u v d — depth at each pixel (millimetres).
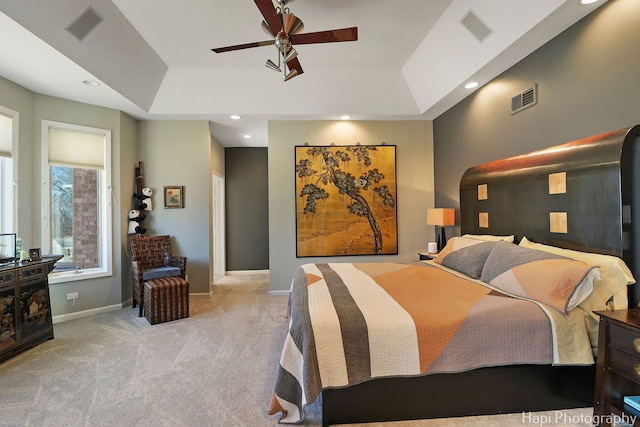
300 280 2523
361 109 4227
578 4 2070
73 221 3664
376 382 1688
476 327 1661
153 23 2857
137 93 3637
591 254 1967
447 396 1719
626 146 1837
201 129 4422
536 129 2668
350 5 2631
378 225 4605
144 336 2967
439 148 4441
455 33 2869
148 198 4285
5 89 3029
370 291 2121
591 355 1692
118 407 1852
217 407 1851
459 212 3906
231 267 6188
